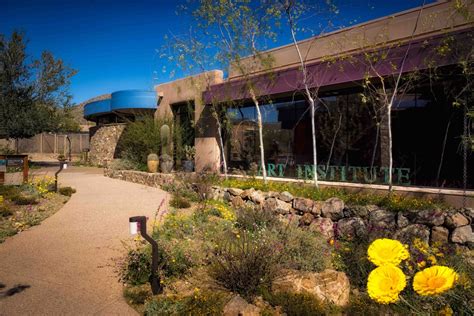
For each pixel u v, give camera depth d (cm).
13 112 2041
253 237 577
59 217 825
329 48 952
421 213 586
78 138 3403
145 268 452
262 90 1019
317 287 392
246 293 400
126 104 1758
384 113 851
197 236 623
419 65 693
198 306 369
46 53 2314
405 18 809
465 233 534
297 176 1057
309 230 666
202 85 1377
